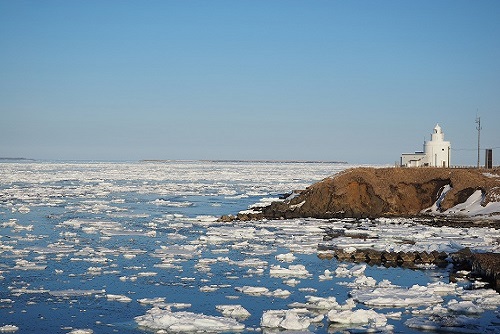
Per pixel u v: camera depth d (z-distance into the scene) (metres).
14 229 47.88
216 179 136.50
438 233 45.53
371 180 60.72
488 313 24.77
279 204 61.97
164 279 30.83
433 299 26.67
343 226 51.44
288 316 23.23
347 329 22.91
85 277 31.06
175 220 55.81
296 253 38.75
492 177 60.16
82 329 22.58
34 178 128.62
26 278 30.61
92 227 49.62
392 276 31.98
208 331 22.58
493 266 31.30
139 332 22.41
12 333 22.12
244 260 35.69
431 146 73.12
